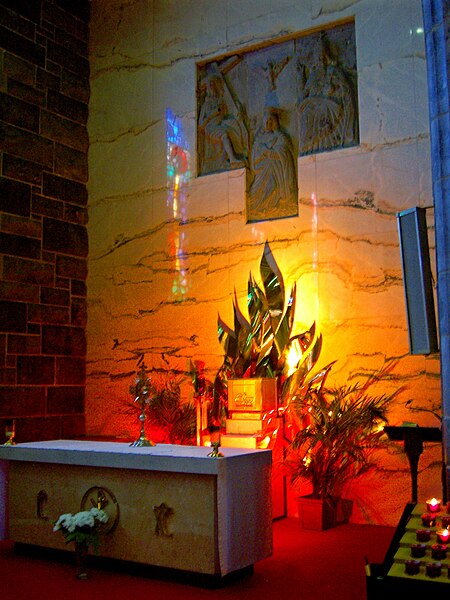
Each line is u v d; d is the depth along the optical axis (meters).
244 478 4.99
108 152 9.39
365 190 7.46
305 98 8.02
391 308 7.18
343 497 7.11
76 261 9.24
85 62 9.65
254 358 7.45
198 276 8.47
